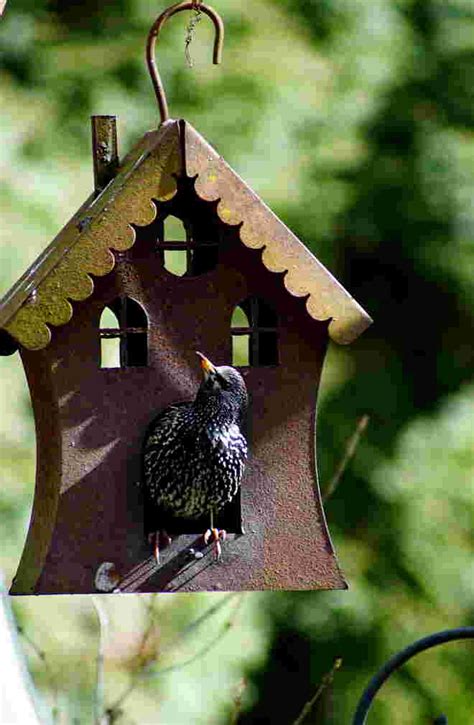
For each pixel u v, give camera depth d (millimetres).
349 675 17453
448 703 17547
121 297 6781
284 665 17469
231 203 6656
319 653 17422
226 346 6875
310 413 6941
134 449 6820
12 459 13492
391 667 6730
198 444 6715
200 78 16859
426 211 18609
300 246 6758
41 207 14742
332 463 17953
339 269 18375
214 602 13844
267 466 6922
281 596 17266
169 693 13984
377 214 18391
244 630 15789
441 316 19188
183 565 6883
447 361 19156
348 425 18281
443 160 18562
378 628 17516
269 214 6707
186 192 6801
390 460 18172
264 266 6848
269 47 17500
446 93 18938
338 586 6953
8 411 13562
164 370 6832
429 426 18609
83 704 12289
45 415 6895
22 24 16469
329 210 17875
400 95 18734
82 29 16703
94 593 6809
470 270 18844
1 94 15969
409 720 17406
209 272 6844
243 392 6781
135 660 9148
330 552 6953
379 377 18797
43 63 16281
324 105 17938
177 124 6574
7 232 14344
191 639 13719
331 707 17406
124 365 6906
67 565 6789
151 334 6809
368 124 18469
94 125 7066
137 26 16719
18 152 15383
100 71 16312
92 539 6805
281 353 6910
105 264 6559
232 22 17438
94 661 12406
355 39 18438
